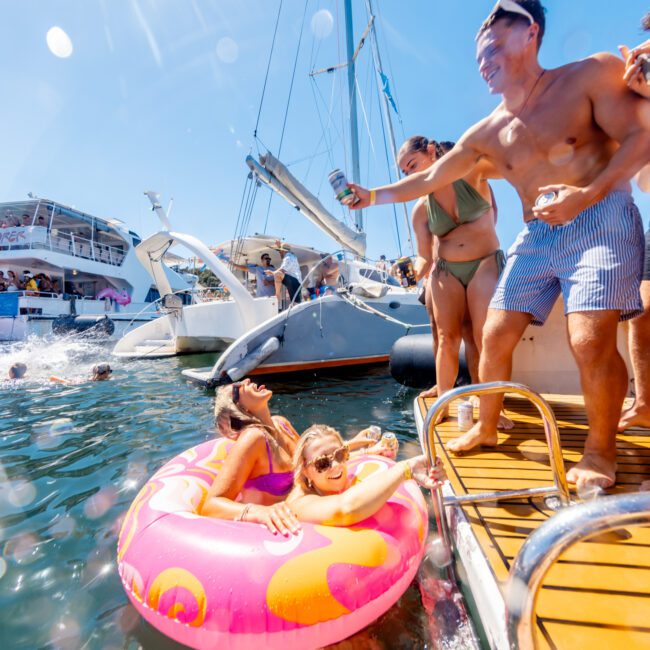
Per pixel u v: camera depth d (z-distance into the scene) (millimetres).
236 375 6637
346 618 1443
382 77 9789
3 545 2295
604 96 1616
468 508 1720
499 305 2068
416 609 1718
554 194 1641
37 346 13141
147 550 1638
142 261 9758
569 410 3146
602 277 1641
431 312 3506
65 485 3062
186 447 3883
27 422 4750
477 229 2824
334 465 1812
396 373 5906
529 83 1807
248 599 1410
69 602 1855
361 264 10539
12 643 1639
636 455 2053
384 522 1703
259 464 2053
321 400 5738
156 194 9219
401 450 3750
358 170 11234
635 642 1006
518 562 705
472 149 2104
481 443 2314
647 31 1604
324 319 7719
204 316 9727
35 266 17109
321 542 1559
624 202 1666
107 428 4496
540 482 1906
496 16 1743
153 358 10820
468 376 4898
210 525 1685
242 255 10820
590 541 1410
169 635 1510
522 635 705
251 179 8648
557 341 3699
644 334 2260
